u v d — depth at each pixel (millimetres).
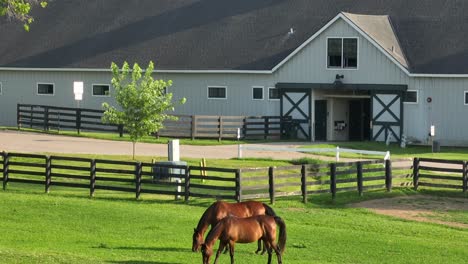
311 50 52125
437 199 33750
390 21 54125
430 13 54125
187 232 25734
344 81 51406
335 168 32781
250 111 53938
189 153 43594
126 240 24344
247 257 22672
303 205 31453
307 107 52438
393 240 26031
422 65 50094
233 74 54188
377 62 50562
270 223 20906
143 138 50156
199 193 30766
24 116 53969
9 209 28125
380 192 34250
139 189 31109
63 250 22281
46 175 31938
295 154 44438
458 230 28547
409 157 44312
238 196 30344
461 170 34531
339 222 28719
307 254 23453
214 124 51375
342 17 51031
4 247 22141
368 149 47656
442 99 49281
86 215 27609
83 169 31641
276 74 53188
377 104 50906
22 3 25859
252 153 44344
